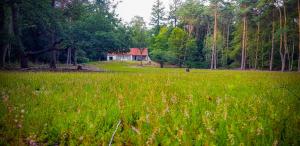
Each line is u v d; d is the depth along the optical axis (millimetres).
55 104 6629
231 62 90938
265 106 6625
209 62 87562
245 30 75750
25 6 32219
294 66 71125
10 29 33969
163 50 91125
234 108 6449
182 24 106250
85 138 4293
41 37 48156
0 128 4793
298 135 4195
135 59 123875
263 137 4074
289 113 5691
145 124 4836
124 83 12844
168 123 4969
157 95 8328
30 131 4562
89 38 46938
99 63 79375
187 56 88000
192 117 5375
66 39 43781
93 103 6750
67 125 4867
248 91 10195
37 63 54594
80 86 10844
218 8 79500
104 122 5188
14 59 47875
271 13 72188
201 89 10711
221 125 4777
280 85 13148
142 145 4012
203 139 4113
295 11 67250
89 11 49938
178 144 3986
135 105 6508
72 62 73062
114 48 49781
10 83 11609
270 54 74938
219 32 84812
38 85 11367
